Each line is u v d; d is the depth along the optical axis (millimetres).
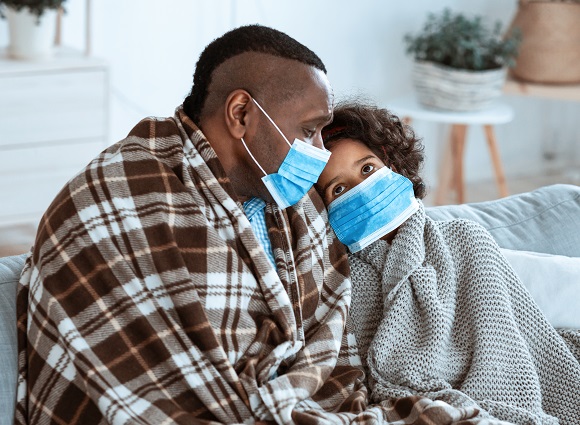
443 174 4164
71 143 3527
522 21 4121
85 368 1455
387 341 1698
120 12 3896
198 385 1482
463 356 1723
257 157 1610
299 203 1758
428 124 4672
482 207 2117
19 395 1512
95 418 1474
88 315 1491
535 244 2064
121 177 1557
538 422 1610
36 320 1516
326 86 1621
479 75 3799
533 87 4078
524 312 1796
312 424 1457
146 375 1479
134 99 4043
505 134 4949
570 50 4055
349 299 1729
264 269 1593
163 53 4039
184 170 1589
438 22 4113
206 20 4074
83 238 1520
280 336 1597
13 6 3346
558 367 1777
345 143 1808
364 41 4430
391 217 1781
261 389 1493
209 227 1564
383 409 1591
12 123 3385
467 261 1807
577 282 1924
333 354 1620
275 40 1604
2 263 1647
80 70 3459
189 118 1646
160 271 1517
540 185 4906
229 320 1557
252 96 1588
